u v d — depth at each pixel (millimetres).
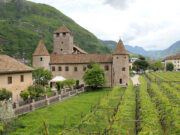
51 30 163250
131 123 17109
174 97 25859
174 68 142375
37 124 17844
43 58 48281
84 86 45219
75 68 48750
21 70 28844
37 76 38312
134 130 15344
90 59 48781
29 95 26391
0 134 14961
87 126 15297
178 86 38438
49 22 179875
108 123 14500
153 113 15883
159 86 39875
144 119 14156
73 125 17734
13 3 192500
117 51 46000
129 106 21344
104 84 44594
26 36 124250
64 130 14367
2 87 25141
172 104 20359
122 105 19906
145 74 94125
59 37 63062
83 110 23703
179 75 82938
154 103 21281
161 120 16578
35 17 179875
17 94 28469
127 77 46000
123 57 45750
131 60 144375
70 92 34500
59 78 44594
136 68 108062
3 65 26922
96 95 36156
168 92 30000
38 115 21094
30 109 22516
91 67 45469
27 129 16609
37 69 38750
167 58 150625
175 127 14125
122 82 45750
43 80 38938
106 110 19547
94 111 19250
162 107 19594
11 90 27062
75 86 41531
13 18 162500
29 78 32188
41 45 49719
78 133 13688
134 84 50344
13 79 27578
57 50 63406
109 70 47250
